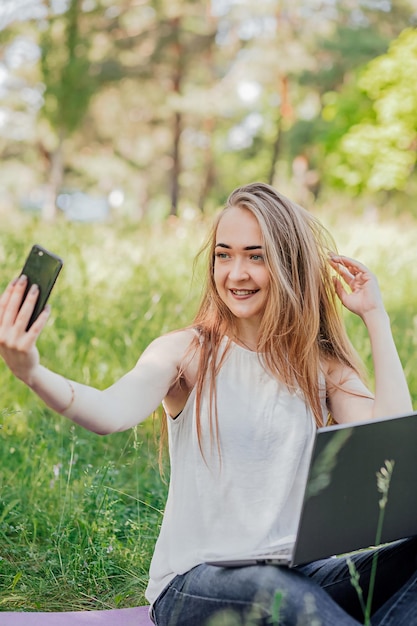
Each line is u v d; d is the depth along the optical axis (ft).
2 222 33.09
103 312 22.40
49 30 93.91
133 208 131.13
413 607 7.99
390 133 69.97
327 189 89.04
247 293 9.03
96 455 16.15
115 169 126.52
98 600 11.47
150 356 8.86
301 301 9.14
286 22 100.12
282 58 96.53
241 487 8.61
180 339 9.09
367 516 7.90
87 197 130.11
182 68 106.42
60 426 16.62
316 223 9.55
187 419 8.89
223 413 8.75
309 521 7.52
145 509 14.11
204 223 35.88
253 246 8.97
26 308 7.17
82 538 12.61
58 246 27.22
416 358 20.70
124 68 104.01
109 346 20.20
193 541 8.64
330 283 9.63
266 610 7.61
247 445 8.68
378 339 9.51
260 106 109.70
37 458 14.85
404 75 69.10
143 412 8.44
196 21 104.63
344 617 7.49
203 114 104.83
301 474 8.75
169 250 30.73
